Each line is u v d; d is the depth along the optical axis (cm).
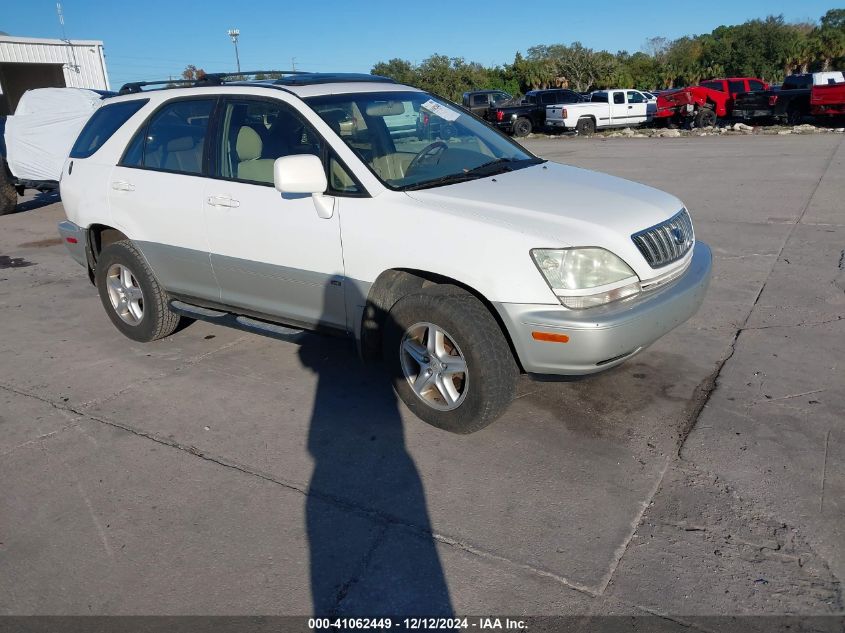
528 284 349
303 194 421
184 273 501
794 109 2314
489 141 489
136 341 564
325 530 322
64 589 292
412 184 408
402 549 307
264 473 370
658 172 1370
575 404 426
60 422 432
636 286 363
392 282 399
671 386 443
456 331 368
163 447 399
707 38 5953
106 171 531
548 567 291
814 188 1091
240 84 471
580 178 439
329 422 420
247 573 297
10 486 365
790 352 484
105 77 2556
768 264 694
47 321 628
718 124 2633
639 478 349
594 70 5431
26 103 1173
